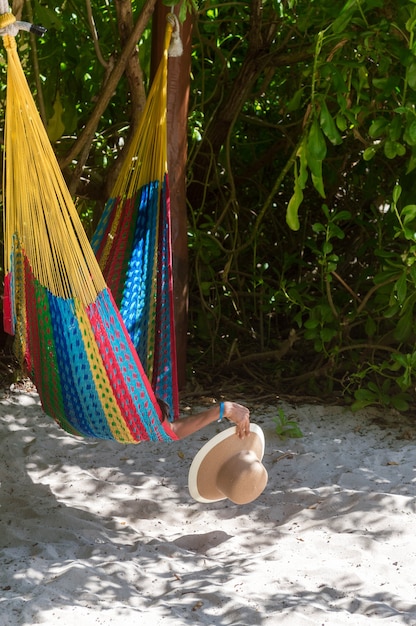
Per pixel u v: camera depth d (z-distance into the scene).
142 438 3.69
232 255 6.13
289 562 3.60
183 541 3.86
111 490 4.38
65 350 3.58
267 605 3.25
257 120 6.51
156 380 4.04
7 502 4.18
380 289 5.55
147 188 4.16
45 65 5.91
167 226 4.04
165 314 4.03
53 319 3.55
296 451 4.93
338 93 4.76
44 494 4.29
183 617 3.15
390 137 4.83
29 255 3.53
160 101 4.09
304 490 4.33
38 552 3.64
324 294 5.83
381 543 3.75
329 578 3.46
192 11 5.30
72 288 3.47
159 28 5.29
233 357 6.31
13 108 3.38
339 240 6.88
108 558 3.61
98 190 6.03
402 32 4.71
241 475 3.63
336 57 5.05
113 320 3.48
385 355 6.14
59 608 3.16
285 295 5.84
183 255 5.64
